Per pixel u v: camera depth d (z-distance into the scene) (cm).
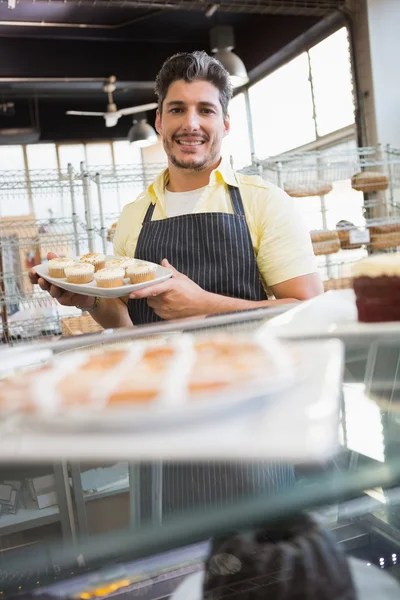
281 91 789
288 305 93
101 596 35
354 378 57
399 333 69
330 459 40
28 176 443
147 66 834
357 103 614
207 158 162
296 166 500
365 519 40
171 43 842
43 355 71
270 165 491
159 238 161
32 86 843
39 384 43
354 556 39
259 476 39
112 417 36
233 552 37
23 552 35
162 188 173
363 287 73
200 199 164
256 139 863
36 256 521
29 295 443
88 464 40
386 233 529
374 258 77
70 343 76
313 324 73
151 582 36
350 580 38
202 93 158
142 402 38
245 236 158
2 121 954
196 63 156
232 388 39
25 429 39
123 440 36
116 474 39
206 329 78
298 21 704
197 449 34
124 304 171
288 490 39
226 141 946
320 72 705
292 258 157
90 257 158
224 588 37
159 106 169
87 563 35
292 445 33
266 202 160
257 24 794
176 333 77
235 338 55
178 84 158
